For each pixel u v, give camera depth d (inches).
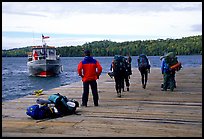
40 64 1850.4
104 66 3700.8
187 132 236.2
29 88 1441.9
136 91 486.0
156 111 319.6
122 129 245.1
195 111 319.0
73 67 3831.2
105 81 664.4
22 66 4347.9
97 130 242.8
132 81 652.1
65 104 297.7
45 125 259.8
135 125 258.1
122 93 462.9
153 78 722.2
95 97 351.9
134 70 1042.1
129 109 331.9
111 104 365.4
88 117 291.1
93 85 350.0
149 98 410.9
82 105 351.3
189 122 268.8
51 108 290.5
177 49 5634.8
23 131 240.7
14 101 393.1
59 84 1608.0
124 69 418.0
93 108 338.6
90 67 346.3
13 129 246.7
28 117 291.9
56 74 1919.3
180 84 583.8
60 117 291.7
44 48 1918.1
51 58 1936.5
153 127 251.3
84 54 351.9
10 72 2770.7
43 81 1771.7
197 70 1005.2
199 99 399.9
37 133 234.8
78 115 300.8
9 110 328.8
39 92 462.9
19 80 1866.4
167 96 428.5
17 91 1311.5
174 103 370.3
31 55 2041.1
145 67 509.7
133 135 228.4
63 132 237.3
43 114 283.3
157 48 5408.5
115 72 415.5
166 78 485.1
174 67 478.3
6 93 1228.5
